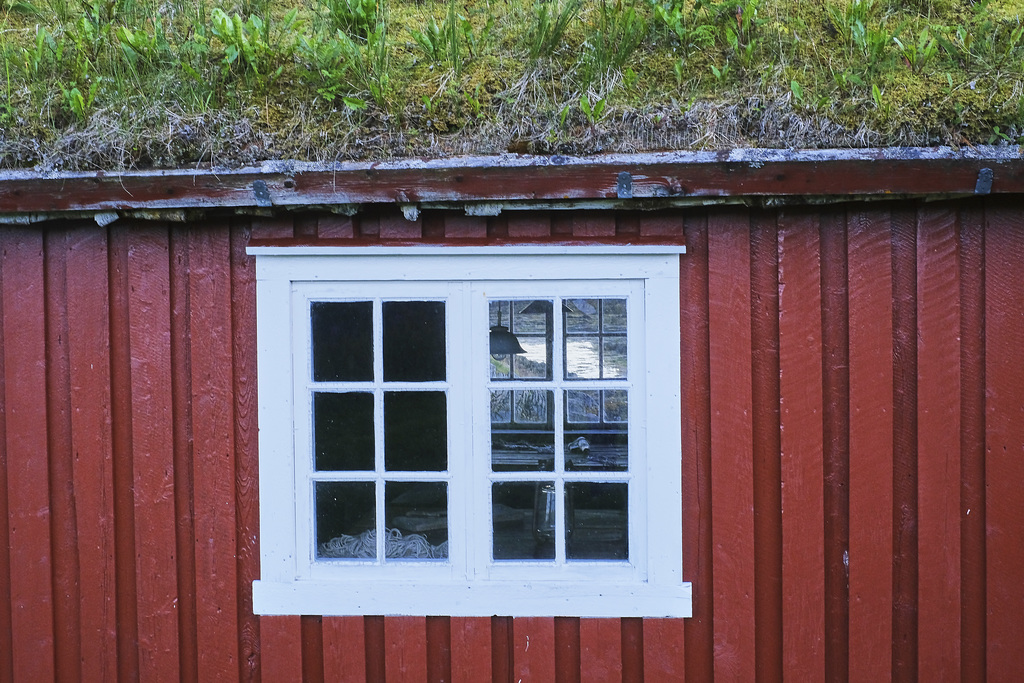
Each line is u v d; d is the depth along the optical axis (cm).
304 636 311
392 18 343
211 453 312
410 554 311
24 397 318
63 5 356
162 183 293
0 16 360
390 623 308
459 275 302
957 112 285
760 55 306
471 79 304
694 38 309
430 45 313
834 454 301
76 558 319
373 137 296
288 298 306
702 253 301
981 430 298
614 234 301
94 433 315
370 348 307
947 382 297
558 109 296
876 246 296
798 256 297
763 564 303
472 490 305
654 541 302
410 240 304
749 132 291
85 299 313
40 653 320
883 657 300
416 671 308
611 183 285
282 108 301
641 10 323
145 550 314
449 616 307
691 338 301
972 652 301
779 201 289
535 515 307
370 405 309
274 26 343
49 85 313
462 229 304
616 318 303
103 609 317
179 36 333
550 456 306
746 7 309
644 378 302
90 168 298
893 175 280
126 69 318
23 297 315
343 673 308
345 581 307
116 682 317
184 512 314
